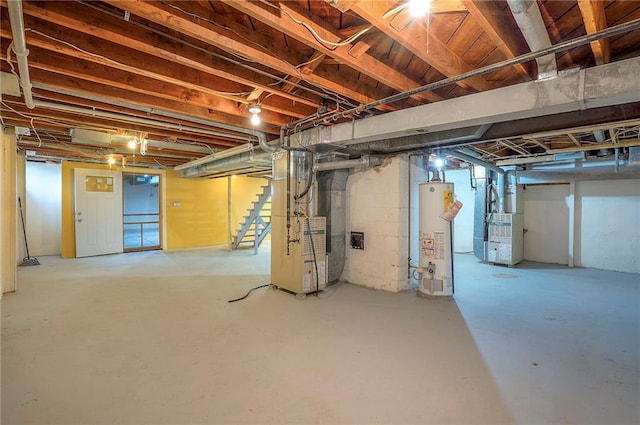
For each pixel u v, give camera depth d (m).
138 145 5.42
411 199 4.66
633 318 3.49
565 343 2.87
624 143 4.42
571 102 2.24
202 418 1.87
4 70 2.60
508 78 2.82
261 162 5.80
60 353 2.63
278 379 2.28
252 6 1.69
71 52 2.20
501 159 6.12
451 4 1.73
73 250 7.22
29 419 1.83
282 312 3.65
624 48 2.28
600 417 1.89
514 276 5.51
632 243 5.79
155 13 1.76
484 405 2.00
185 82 2.74
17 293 4.35
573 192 6.39
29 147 5.81
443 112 2.85
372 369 2.42
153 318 3.45
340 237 5.00
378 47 2.35
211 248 8.79
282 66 2.36
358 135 3.49
